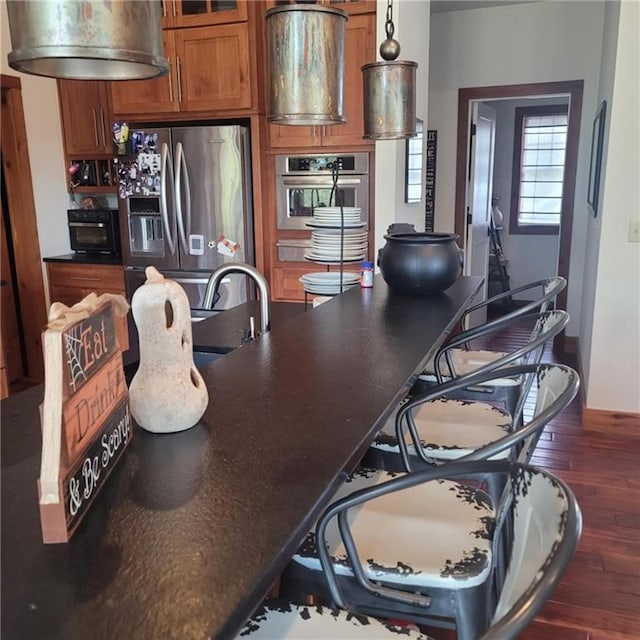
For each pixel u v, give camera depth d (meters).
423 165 4.23
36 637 0.58
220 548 0.72
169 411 1.02
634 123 3.00
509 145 6.70
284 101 1.81
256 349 1.59
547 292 2.17
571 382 1.26
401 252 2.26
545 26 4.75
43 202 4.35
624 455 3.08
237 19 3.69
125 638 0.58
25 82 4.11
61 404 0.72
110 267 4.23
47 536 0.73
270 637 0.98
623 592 2.05
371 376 1.36
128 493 0.85
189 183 3.86
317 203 3.92
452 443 1.65
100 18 0.98
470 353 2.56
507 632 0.66
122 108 4.04
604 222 3.14
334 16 1.78
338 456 0.97
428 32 4.12
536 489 0.92
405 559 1.13
